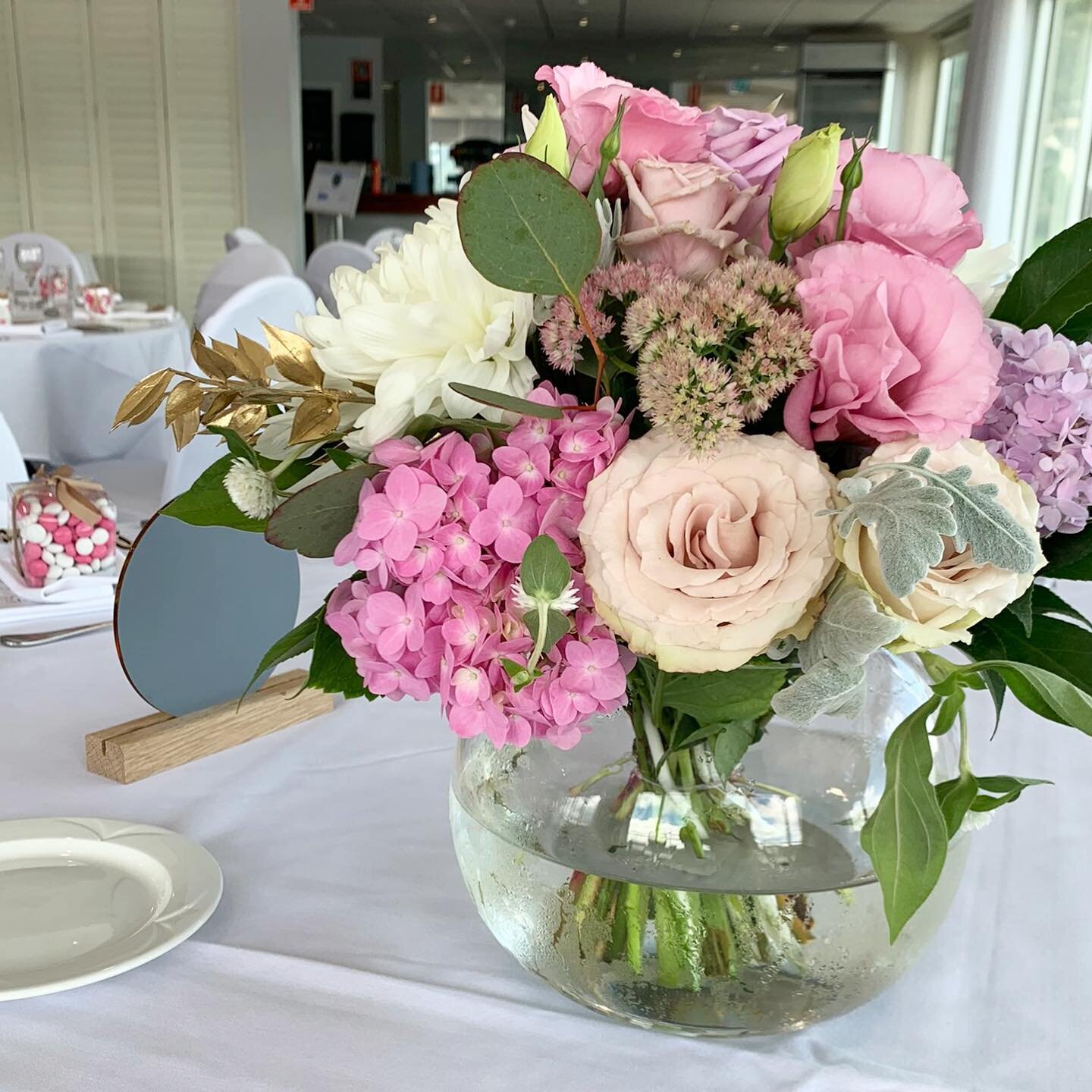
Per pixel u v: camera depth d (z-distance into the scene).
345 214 6.64
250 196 6.25
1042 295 0.46
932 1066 0.49
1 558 1.12
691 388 0.38
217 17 6.02
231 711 0.79
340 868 0.64
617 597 0.38
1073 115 4.84
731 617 0.37
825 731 0.49
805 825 0.48
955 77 8.83
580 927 0.49
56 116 6.12
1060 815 0.71
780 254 0.44
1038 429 0.41
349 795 0.73
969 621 0.38
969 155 5.01
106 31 6.01
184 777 0.75
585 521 0.39
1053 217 5.00
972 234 0.42
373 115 9.24
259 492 0.43
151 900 0.59
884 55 9.24
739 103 10.10
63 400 2.90
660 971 0.48
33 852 0.63
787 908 0.47
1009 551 0.35
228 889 0.62
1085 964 0.56
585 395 0.45
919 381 0.39
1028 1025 0.52
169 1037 0.50
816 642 0.39
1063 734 0.83
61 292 3.58
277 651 0.50
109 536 1.07
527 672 0.41
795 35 9.30
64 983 0.51
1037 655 0.44
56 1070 0.48
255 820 0.70
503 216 0.39
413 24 8.80
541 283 0.40
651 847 0.48
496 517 0.40
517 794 0.50
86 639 0.99
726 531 0.38
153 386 0.45
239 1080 0.48
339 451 0.45
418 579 0.40
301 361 0.44
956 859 0.50
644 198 0.42
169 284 6.34
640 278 0.41
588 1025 0.51
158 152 6.17
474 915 0.60
